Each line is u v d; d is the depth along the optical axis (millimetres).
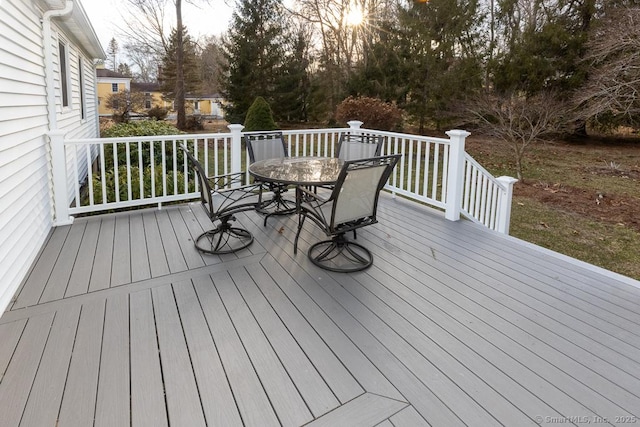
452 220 4281
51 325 2205
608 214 6035
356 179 2844
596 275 2973
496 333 2217
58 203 3811
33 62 3957
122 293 2582
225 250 3309
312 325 2266
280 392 1748
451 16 12195
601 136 13078
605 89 8211
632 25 7707
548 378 1859
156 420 1582
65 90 6355
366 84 13219
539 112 8703
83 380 1789
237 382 1803
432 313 2416
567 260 3244
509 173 8969
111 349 2012
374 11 15797
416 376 1863
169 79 21688
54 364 1887
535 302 2568
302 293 2635
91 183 3992
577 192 7320
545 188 7641
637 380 1855
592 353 2051
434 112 12508
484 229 4020
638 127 11250
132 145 6352
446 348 2076
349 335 2178
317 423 1588
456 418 1620
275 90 15734
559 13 11328
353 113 10305
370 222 3189
